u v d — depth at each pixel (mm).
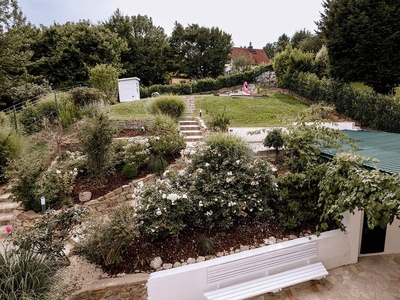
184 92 20375
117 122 8961
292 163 5965
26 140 7523
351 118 12039
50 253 3555
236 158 5488
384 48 12062
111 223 3799
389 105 10641
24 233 3547
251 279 3932
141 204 4410
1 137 6762
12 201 5656
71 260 4020
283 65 16375
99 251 3770
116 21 28125
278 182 5238
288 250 4152
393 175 3438
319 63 15852
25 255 3264
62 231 3811
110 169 6438
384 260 4926
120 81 15344
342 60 13328
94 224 4055
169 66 32219
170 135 7207
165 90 20141
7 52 13594
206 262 3797
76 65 20750
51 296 2963
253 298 3891
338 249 4609
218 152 5547
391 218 3273
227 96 15242
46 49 20891
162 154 6855
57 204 5484
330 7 13781
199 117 10273
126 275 3723
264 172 5207
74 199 5648
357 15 12477
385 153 5230
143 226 4238
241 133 8156
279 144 6383
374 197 3391
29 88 13930
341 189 4074
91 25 23859
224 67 34781
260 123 10703
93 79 13023
